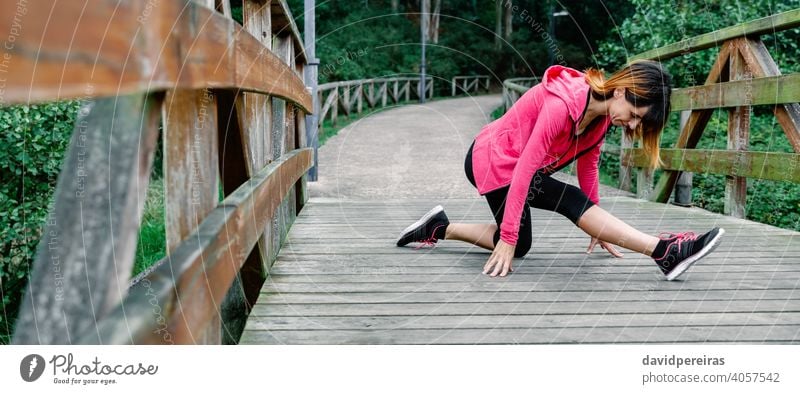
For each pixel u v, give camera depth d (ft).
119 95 2.36
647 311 6.12
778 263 8.11
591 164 7.79
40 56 1.78
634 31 22.67
